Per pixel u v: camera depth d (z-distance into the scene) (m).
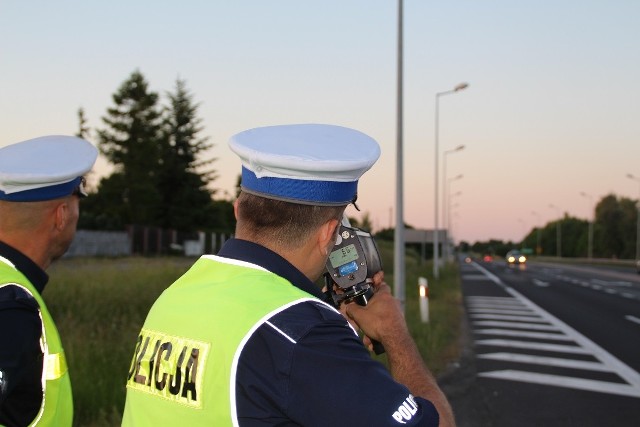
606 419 6.97
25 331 1.69
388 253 29.11
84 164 2.01
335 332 1.32
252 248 1.47
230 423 1.29
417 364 1.58
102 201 52.78
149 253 43.41
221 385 1.30
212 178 61.22
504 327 15.17
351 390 1.26
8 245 1.93
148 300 11.86
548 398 7.92
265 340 1.29
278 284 1.40
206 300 1.42
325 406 1.25
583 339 13.12
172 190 58.88
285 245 1.47
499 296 25.59
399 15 12.75
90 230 38.97
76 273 15.56
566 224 142.25
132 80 54.38
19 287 1.77
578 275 46.88
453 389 8.42
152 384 1.45
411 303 17.84
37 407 1.75
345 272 1.66
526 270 56.91
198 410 1.33
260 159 1.40
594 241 114.81
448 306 19.31
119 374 6.26
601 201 114.12
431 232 39.06
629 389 8.42
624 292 28.38
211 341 1.34
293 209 1.45
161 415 1.41
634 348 11.95
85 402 5.68
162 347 1.45
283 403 1.26
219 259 1.51
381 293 1.70
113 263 23.62
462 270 55.88
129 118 54.25
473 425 6.74
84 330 8.67
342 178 1.44
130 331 8.94
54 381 1.83
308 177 1.41
